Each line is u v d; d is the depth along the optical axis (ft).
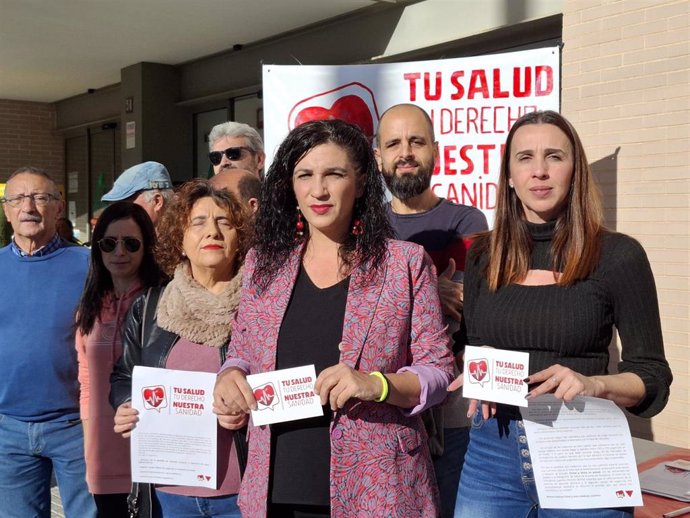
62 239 11.61
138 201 12.98
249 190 10.03
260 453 6.93
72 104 38.70
